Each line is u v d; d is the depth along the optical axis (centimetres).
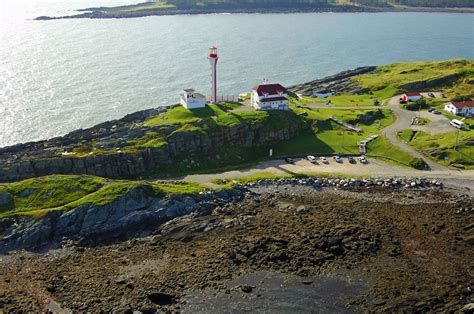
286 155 13975
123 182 11075
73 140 14138
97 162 12600
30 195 10844
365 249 9019
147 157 13038
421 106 17262
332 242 9125
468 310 7375
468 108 16275
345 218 10150
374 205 10812
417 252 8956
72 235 9919
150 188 10881
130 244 9562
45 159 12419
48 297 7981
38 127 17850
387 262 8694
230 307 7669
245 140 14262
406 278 8256
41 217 10069
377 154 13750
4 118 18650
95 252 9381
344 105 17750
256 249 8988
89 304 7738
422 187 11781
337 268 8556
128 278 8406
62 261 9106
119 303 7731
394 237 9425
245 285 8131
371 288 8062
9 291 8156
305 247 9050
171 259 8956
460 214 10225
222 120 14512
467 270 8406
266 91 15712
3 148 13688
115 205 10369
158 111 15925
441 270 8438
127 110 19762
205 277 8362
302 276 8369
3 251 9469
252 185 11988
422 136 14575
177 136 13550
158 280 8312
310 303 7762
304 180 12175
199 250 9188
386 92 19712
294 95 18975
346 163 13250
